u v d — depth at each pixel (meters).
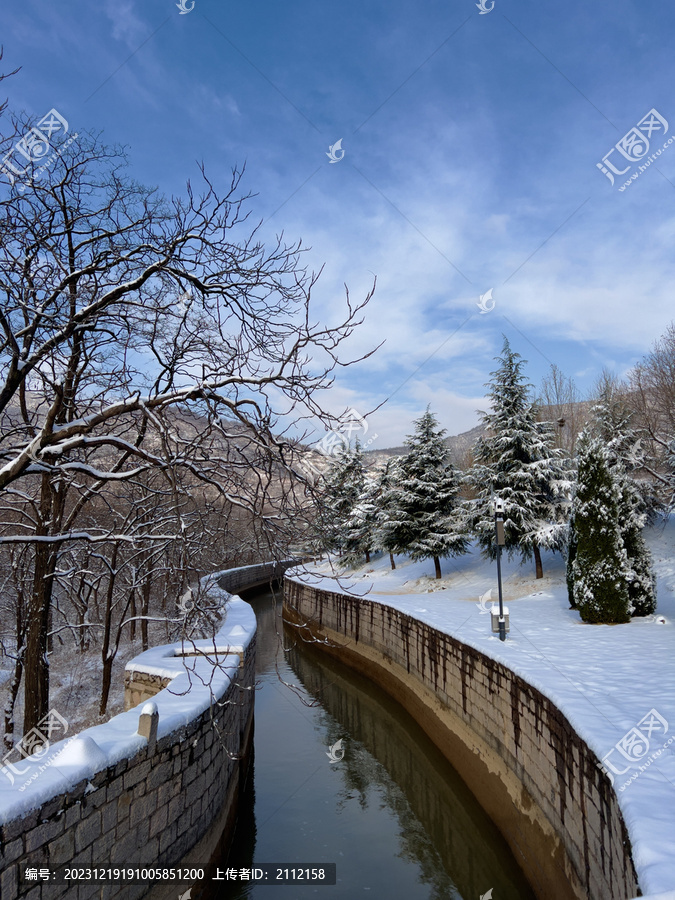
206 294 6.75
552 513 20.88
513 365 22.50
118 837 5.55
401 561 33.19
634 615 13.83
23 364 6.30
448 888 8.30
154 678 9.30
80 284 6.70
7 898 4.22
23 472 6.04
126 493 12.13
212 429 5.85
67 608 23.03
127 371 6.88
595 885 5.64
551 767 7.38
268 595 45.94
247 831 10.00
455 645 12.80
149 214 6.95
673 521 21.89
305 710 17.47
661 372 28.14
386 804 11.12
